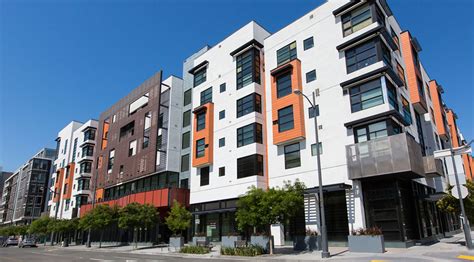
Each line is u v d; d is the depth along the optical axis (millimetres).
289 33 30641
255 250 20906
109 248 38688
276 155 29000
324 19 28000
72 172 67375
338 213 23531
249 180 29203
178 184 40000
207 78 37719
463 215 17375
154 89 44656
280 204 20312
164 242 38438
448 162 30016
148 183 42625
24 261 21031
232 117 32938
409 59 30188
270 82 31109
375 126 22891
